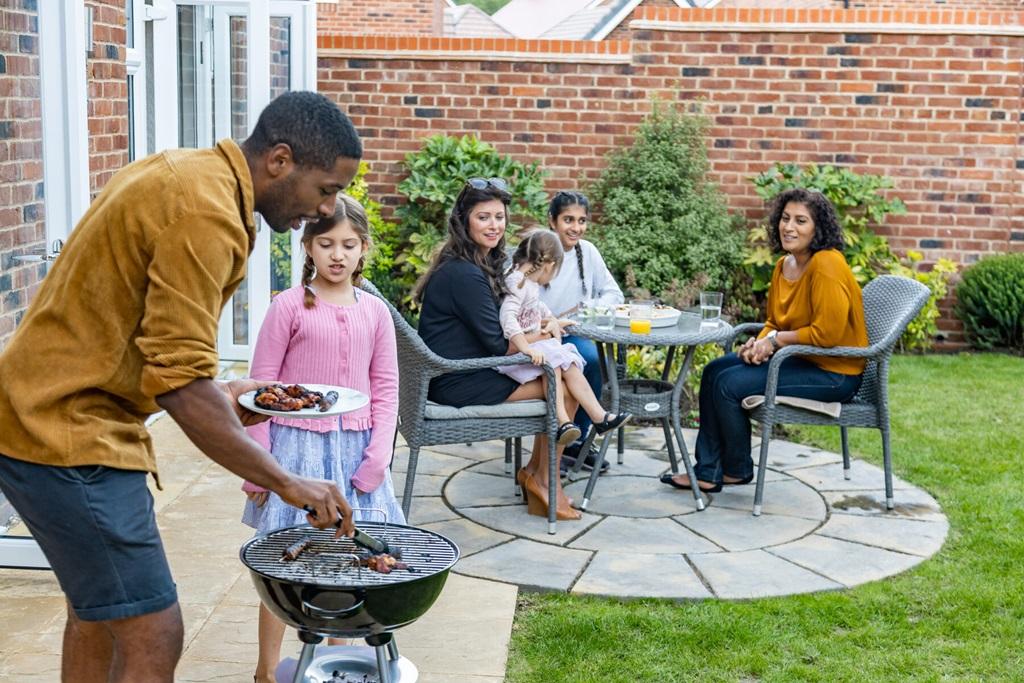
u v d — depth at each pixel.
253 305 6.79
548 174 9.16
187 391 2.25
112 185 2.34
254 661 3.54
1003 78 8.94
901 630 3.87
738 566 4.43
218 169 2.31
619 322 5.27
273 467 2.35
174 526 4.68
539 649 3.71
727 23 9.02
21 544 4.14
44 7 4.26
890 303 5.32
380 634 2.56
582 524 4.87
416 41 9.24
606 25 18.70
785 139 9.12
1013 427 6.60
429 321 4.75
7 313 4.37
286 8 7.39
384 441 3.27
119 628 2.45
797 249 5.16
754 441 6.24
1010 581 4.30
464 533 4.73
